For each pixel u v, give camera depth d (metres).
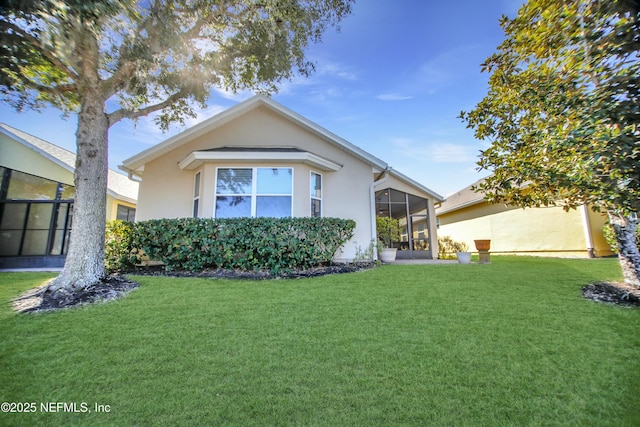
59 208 11.22
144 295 4.79
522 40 3.96
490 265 8.38
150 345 3.07
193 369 2.62
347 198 9.61
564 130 3.26
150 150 8.60
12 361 2.73
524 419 1.98
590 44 2.07
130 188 14.65
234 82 8.19
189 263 6.85
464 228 16.70
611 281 5.66
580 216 10.78
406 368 2.62
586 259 9.75
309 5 6.77
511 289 5.25
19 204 10.76
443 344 3.08
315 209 9.08
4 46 3.96
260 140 9.48
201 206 8.12
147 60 5.27
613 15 1.81
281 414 2.03
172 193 8.82
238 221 6.84
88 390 2.32
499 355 2.84
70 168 11.40
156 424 1.95
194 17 5.96
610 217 5.64
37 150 11.03
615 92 1.90
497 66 4.65
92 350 2.96
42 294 4.75
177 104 7.74
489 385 2.36
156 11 5.04
